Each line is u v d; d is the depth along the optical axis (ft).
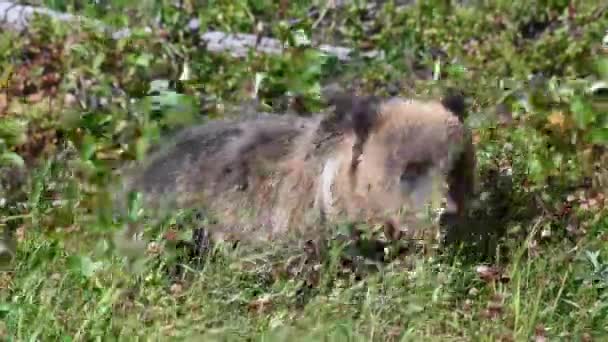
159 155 48.98
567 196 47.42
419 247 42.01
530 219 45.75
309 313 38.58
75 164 49.42
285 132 47.01
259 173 45.68
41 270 40.50
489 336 38.27
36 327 36.99
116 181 48.14
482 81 60.54
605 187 48.49
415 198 42.22
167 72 60.64
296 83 56.08
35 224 44.75
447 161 42.91
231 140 47.67
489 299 40.29
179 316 38.55
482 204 46.11
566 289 41.34
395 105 44.45
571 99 51.67
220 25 67.97
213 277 39.78
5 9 67.26
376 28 72.08
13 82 57.98
